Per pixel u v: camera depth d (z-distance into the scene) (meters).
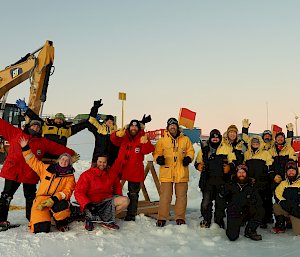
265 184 5.81
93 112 6.12
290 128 6.41
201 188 5.60
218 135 5.61
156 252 4.25
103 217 5.06
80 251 4.13
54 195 4.85
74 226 5.10
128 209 5.64
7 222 5.09
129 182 5.66
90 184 5.09
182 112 6.46
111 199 5.09
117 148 6.14
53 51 7.72
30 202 5.37
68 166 5.03
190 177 9.87
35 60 7.70
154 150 5.74
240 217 4.91
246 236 5.03
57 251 4.09
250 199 4.96
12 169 5.11
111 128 6.19
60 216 4.83
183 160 5.57
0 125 5.18
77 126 6.20
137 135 5.68
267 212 5.83
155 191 9.16
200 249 4.44
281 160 6.04
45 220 4.75
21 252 3.99
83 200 4.88
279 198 5.34
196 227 5.49
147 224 5.50
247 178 5.08
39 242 4.31
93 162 5.35
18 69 8.44
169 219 6.07
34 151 5.23
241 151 5.69
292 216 5.26
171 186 5.62
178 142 5.67
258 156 5.90
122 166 5.62
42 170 5.00
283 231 5.41
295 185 5.28
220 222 5.48
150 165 6.75
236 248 4.50
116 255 4.05
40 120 5.98
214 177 5.47
